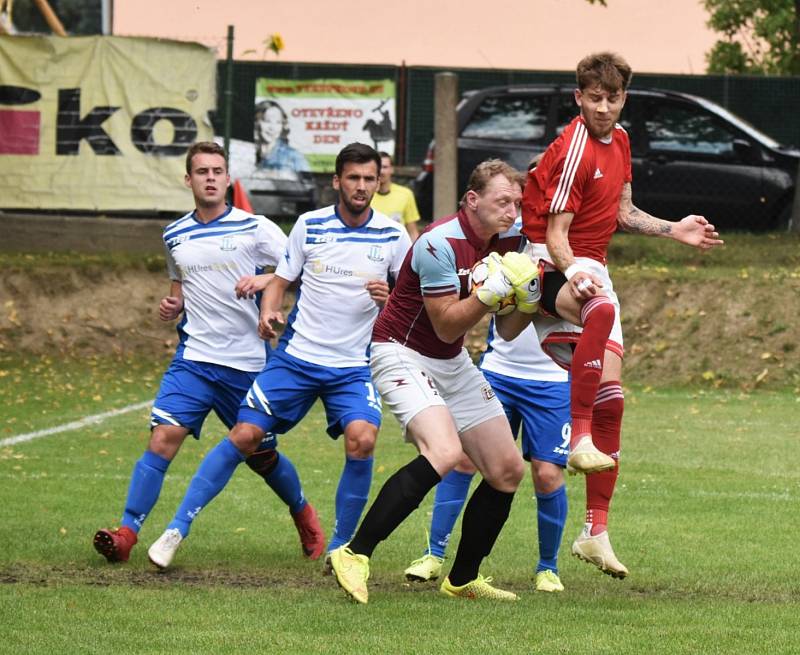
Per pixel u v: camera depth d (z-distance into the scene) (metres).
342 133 62.12
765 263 56.62
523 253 20.55
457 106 58.31
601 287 19.69
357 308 23.06
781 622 19.17
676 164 61.34
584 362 19.38
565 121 62.59
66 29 71.69
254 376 24.48
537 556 24.45
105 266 56.59
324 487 30.62
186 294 24.44
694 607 20.30
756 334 50.62
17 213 58.78
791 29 76.62
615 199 20.48
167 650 17.31
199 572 22.64
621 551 24.41
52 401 43.97
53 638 17.86
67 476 31.20
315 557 23.98
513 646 17.61
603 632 18.45
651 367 50.34
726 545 24.89
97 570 22.56
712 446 36.53
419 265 19.84
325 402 23.36
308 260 23.14
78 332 54.38
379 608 19.83
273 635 18.08
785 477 32.16
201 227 24.31
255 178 61.72
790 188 61.16
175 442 24.02
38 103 57.00
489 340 23.34
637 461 34.19
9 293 55.12
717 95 72.12
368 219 23.20
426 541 25.47
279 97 62.09
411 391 20.08
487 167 19.67
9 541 24.42
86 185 57.16
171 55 56.78
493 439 20.61
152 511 27.69
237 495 29.69
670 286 53.38
